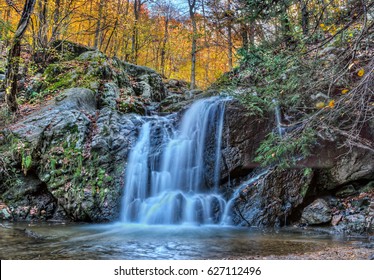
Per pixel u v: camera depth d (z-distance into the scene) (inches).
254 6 215.6
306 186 265.0
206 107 322.7
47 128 295.0
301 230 244.5
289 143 207.9
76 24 629.6
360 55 181.5
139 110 400.5
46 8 443.2
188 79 900.6
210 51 736.3
